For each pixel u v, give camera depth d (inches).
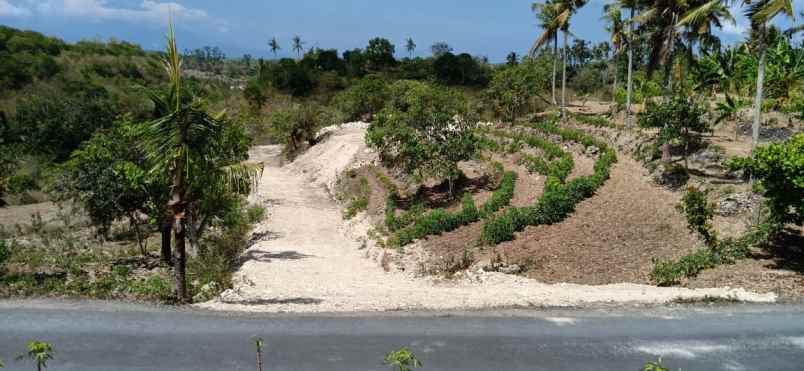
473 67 3681.1
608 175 1009.5
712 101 1620.3
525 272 706.2
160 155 543.8
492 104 1855.3
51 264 753.0
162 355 434.6
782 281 626.2
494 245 786.2
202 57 7327.8
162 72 3811.5
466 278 695.7
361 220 1087.0
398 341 471.8
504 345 467.5
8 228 1112.2
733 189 815.7
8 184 1533.0
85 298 577.6
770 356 453.7
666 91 1019.3
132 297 586.9
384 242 895.7
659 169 949.2
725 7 856.3
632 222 811.4
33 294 586.2
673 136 933.8
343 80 3592.5
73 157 805.2
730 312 554.3
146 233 1047.0
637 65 2573.8
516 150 1279.5
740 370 428.5
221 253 855.1
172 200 566.6
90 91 2733.8
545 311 557.0
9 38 3516.2
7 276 644.1
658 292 616.1
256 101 2906.0
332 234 1063.0
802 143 640.4
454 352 450.9
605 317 540.1
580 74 2736.2
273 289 644.1
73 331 481.4
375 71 4146.2
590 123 1445.6
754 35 800.3
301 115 2185.0
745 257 692.1
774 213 679.1
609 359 444.1
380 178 1315.2
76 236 1019.3
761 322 527.5
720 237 734.5
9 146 1824.6
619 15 1505.9
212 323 508.1
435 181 1186.6
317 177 1694.1
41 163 1836.9
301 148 2197.3
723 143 1119.0
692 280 658.2
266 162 2242.9
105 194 784.9
